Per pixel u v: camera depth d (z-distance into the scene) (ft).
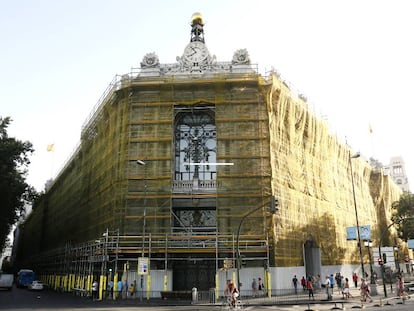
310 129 155.63
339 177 183.42
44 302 106.73
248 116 129.59
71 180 213.46
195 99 132.05
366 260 185.06
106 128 151.94
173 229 124.47
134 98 134.00
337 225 165.07
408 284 158.20
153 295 112.06
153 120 130.82
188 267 119.55
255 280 112.68
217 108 130.93
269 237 118.83
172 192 123.24
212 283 117.70
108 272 123.54
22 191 157.38
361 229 144.97
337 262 155.33
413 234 194.29
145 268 102.27
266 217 120.67
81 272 148.25
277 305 94.89
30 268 309.42
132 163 127.54
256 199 122.21
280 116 136.05
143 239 111.34
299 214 135.13
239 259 96.02
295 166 140.36
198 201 125.18
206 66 140.77
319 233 145.79
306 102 162.71
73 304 99.04
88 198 167.53
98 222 146.10
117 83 140.46
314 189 151.33
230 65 139.85
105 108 150.10
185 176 130.52
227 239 118.01
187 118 136.05
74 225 190.08
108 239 122.52
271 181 123.54
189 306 92.22
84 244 152.97
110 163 139.33
